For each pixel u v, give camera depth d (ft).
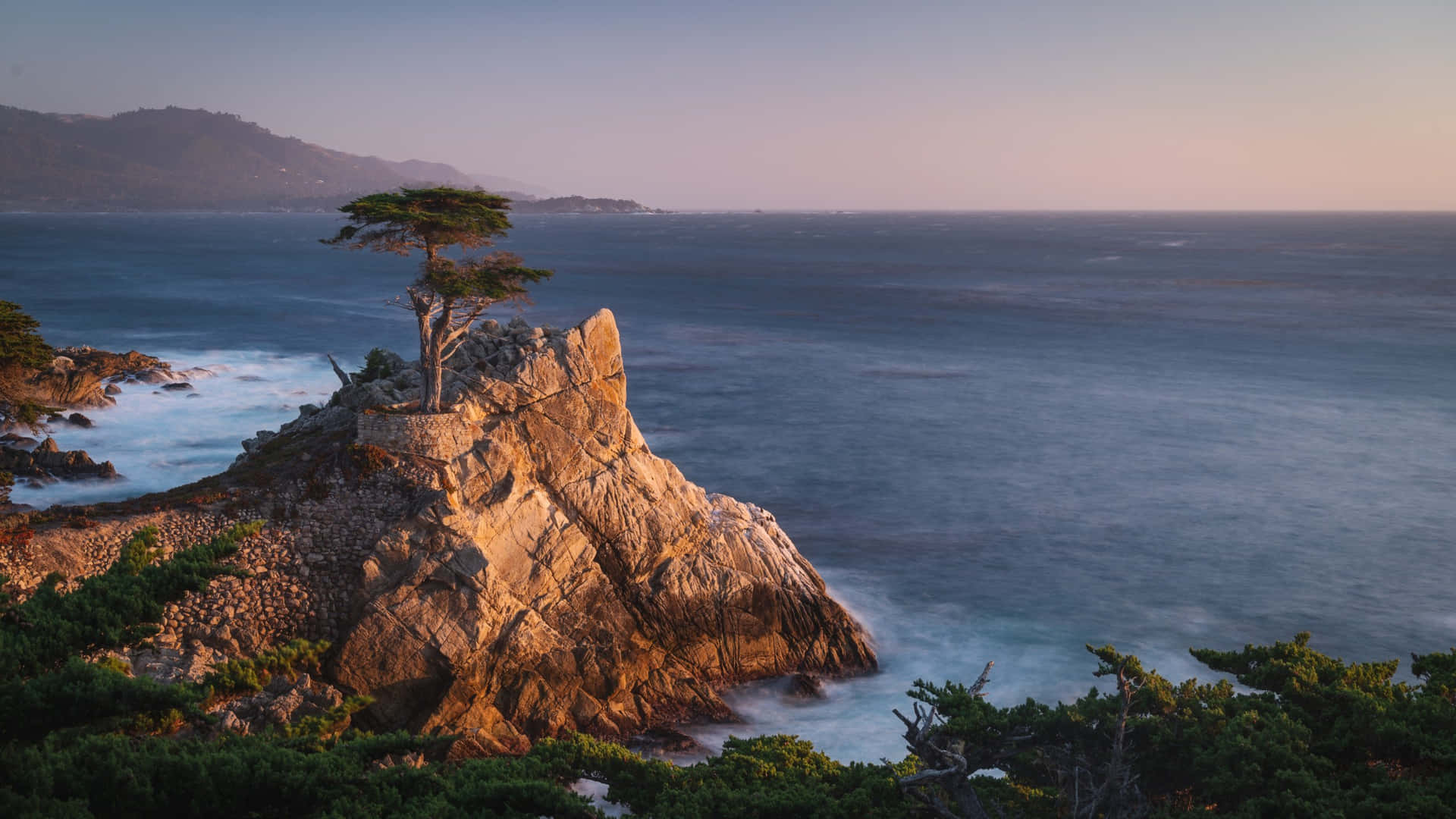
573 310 520.01
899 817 65.82
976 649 140.67
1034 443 255.91
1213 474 229.66
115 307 480.64
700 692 122.21
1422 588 164.55
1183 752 71.31
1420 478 226.38
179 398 268.00
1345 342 423.23
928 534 187.52
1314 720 73.41
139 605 67.51
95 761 55.62
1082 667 135.74
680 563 128.36
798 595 134.51
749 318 501.15
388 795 61.52
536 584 118.01
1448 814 58.54
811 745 85.46
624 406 133.18
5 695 57.72
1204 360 380.78
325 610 107.96
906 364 370.12
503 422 124.57
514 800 63.98
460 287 117.60
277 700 93.20
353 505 114.21
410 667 105.91
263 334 400.26
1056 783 74.69
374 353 150.61
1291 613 155.02
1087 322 491.31
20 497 179.83
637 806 74.13
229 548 75.20
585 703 112.57
